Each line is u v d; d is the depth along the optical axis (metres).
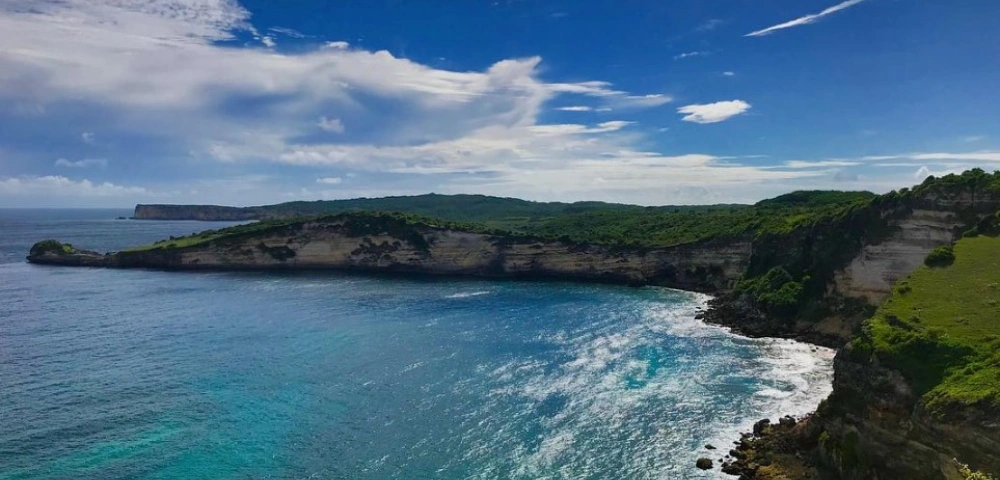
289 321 88.75
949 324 41.50
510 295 114.25
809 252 90.38
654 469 43.81
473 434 49.28
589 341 77.50
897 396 37.69
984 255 55.47
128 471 42.78
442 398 56.88
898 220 78.31
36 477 41.62
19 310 95.62
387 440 48.19
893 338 40.28
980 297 45.97
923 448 34.75
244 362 67.44
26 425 49.84
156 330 82.44
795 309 84.88
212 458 44.91
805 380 62.06
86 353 70.56
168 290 116.50
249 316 92.06
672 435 49.19
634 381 61.69
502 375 63.34
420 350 72.81
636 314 95.56
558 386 60.09
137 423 50.62
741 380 62.03
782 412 53.66
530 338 79.00
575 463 44.62
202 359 68.50
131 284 123.50
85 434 48.38
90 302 103.12
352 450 46.50
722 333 82.50
